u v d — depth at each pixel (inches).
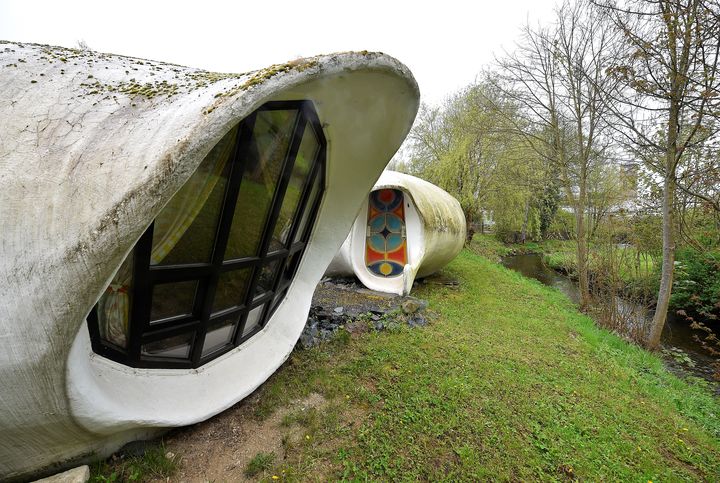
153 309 106.1
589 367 215.2
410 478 108.7
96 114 83.8
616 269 375.2
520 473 118.0
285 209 144.3
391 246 335.6
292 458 111.3
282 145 119.0
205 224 105.4
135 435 107.0
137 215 66.2
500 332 251.4
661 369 254.5
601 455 133.5
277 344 162.4
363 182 170.2
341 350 187.0
